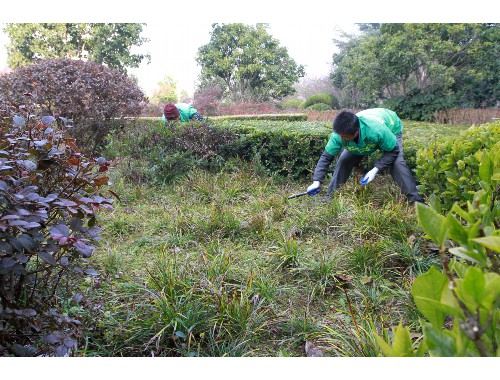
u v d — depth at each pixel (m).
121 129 8.53
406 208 4.39
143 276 3.33
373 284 3.24
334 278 3.28
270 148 7.23
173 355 2.49
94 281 2.93
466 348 0.93
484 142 3.63
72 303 2.61
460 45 14.47
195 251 3.98
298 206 5.20
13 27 18.08
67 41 18.92
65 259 2.32
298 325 2.76
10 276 2.25
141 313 2.72
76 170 2.37
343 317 2.85
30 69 8.02
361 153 5.16
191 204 5.43
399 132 5.43
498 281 0.84
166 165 6.60
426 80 15.25
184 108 8.19
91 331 2.63
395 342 1.08
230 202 5.61
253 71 20.25
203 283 2.97
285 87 21.09
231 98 20.67
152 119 10.52
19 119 2.35
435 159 4.12
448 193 3.48
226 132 7.27
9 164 2.26
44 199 1.99
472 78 15.31
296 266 3.59
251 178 6.49
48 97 7.51
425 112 15.08
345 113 4.59
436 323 1.00
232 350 2.46
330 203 4.95
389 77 15.02
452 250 0.98
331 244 4.07
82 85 7.59
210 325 2.62
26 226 1.79
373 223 4.10
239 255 3.84
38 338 2.34
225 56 21.00
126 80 8.71
